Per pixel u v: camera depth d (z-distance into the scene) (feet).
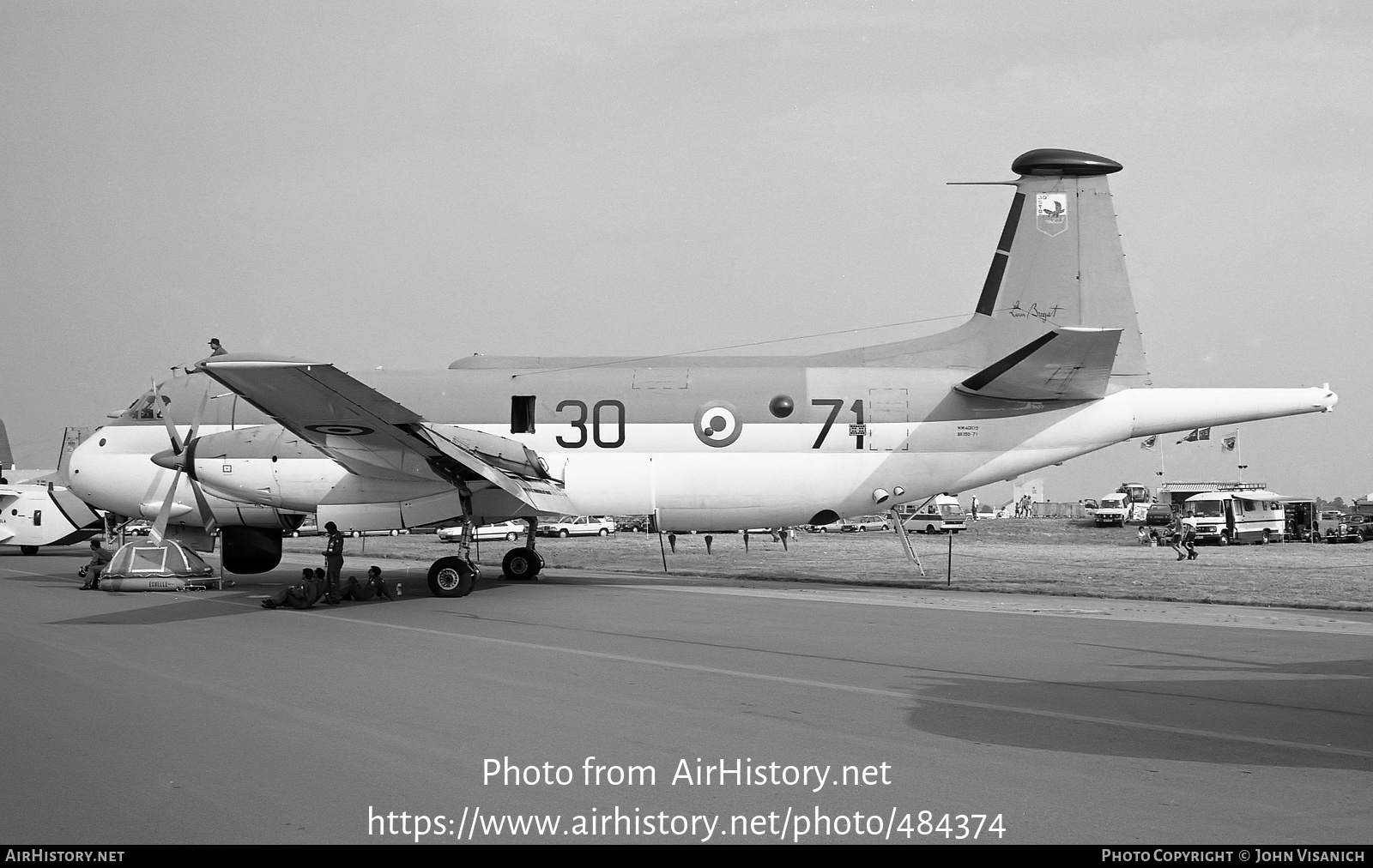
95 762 24.47
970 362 77.25
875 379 75.66
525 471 70.69
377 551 131.64
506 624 50.44
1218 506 176.14
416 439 61.11
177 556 69.10
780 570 93.81
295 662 38.42
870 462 75.00
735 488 74.69
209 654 40.24
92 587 69.67
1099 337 63.87
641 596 65.51
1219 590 72.43
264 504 68.95
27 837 19.44
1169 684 34.42
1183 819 20.67
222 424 77.00
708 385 75.41
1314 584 78.33
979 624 50.98
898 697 32.22
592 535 202.59
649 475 74.43
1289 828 20.12
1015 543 174.81
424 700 31.53
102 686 33.58
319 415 58.59
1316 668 37.83
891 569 97.76
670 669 37.17
